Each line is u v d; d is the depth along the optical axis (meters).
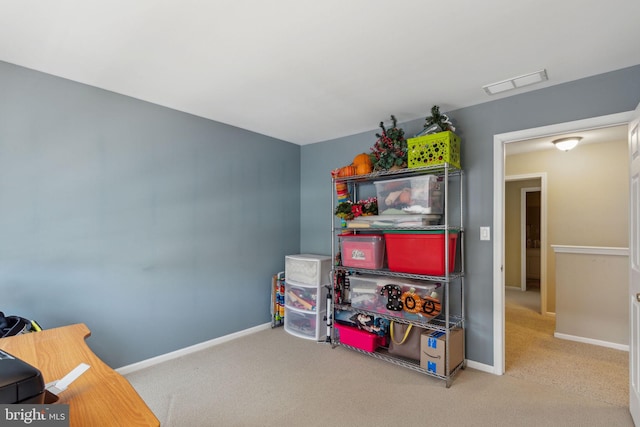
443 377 2.49
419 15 1.62
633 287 2.02
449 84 2.43
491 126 2.72
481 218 2.77
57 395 0.99
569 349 3.22
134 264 2.71
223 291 3.35
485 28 1.73
